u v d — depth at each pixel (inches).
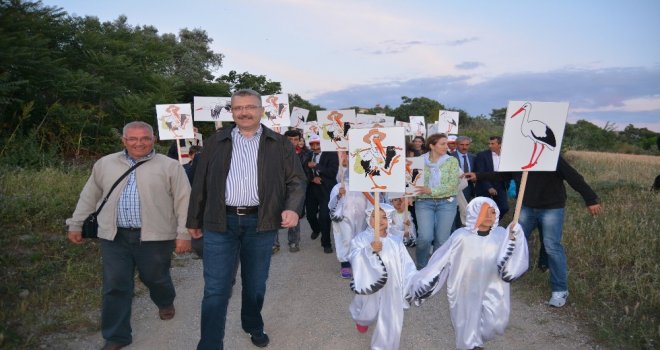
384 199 273.0
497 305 167.0
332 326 197.9
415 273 165.6
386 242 168.2
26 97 466.6
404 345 183.0
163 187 172.4
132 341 181.5
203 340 150.8
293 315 209.5
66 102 517.7
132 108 574.6
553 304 211.0
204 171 157.6
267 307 218.8
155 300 194.9
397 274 165.5
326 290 241.9
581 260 248.2
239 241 162.1
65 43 596.1
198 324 197.8
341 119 300.4
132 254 174.1
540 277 242.4
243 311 173.9
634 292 207.9
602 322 188.7
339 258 258.5
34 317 187.3
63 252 247.0
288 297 231.9
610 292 213.6
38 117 480.4
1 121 446.0
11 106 461.4
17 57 435.5
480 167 329.4
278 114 394.0
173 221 176.9
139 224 169.8
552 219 210.8
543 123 170.4
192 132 371.9
